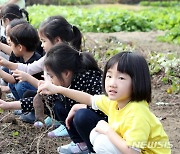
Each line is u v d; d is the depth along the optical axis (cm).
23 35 453
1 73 450
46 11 1388
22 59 474
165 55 693
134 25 1112
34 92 430
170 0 2178
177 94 571
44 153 386
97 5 2120
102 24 1078
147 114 288
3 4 666
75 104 366
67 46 360
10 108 383
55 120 402
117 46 799
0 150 390
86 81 357
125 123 290
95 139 310
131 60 290
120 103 301
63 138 418
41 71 442
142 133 280
